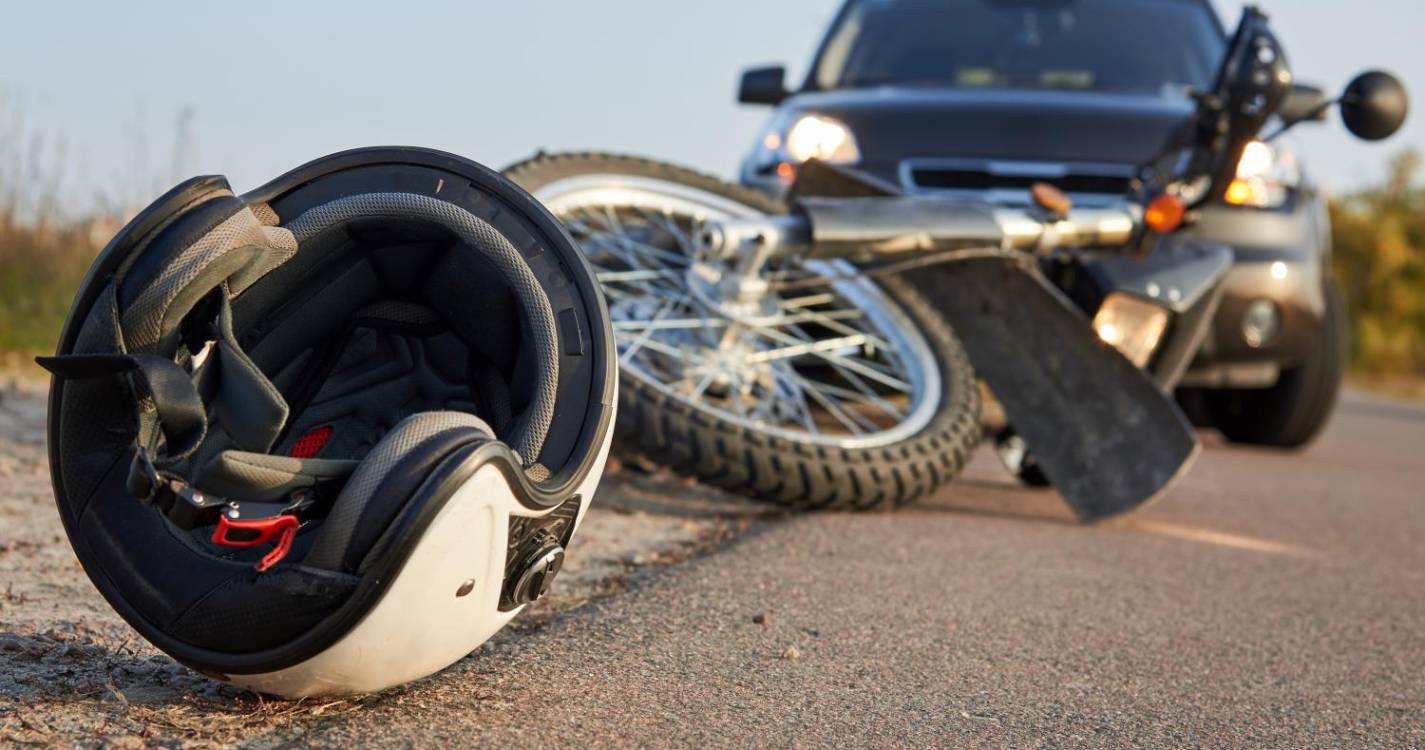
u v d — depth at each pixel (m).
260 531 1.29
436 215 1.59
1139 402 3.20
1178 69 5.08
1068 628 2.21
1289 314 4.46
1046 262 3.57
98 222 6.60
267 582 1.37
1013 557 2.76
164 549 1.43
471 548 1.39
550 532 1.53
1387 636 2.36
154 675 1.65
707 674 1.80
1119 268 3.44
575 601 2.17
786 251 2.97
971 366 3.40
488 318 1.66
